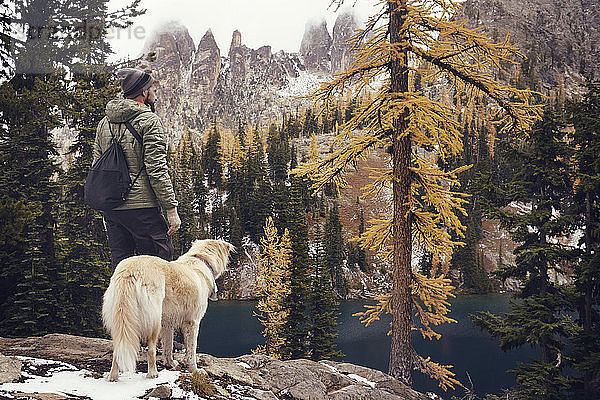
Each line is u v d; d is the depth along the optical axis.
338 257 86.06
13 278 17.25
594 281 17.58
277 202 91.38
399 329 12.34
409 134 11.31
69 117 16.31
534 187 19.61
